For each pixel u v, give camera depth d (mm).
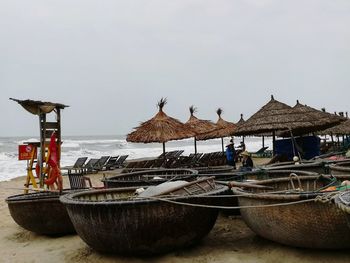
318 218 4738
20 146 9703
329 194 4727
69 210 5738
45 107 9008
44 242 7043
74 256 6008
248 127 12602
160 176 9852
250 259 5383
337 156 14609
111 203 5172
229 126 23734
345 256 5062
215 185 6742
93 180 19109
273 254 5406
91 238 5531
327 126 13594
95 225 5332
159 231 5281
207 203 5668
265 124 12367
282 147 15289
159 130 15117
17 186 18078
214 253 5711
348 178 7234
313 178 7527
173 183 6180
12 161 36344
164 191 5785
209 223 5805
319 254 5176
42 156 9062
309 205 4781
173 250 5656
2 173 27266
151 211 5188
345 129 24703
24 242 7207
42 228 7113
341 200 3961
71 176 10305
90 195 6996
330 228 4715
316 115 12672
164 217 5250
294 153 13953
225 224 7465
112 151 58094
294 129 12312
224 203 6641
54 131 9203
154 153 54656
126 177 10594
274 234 5309
